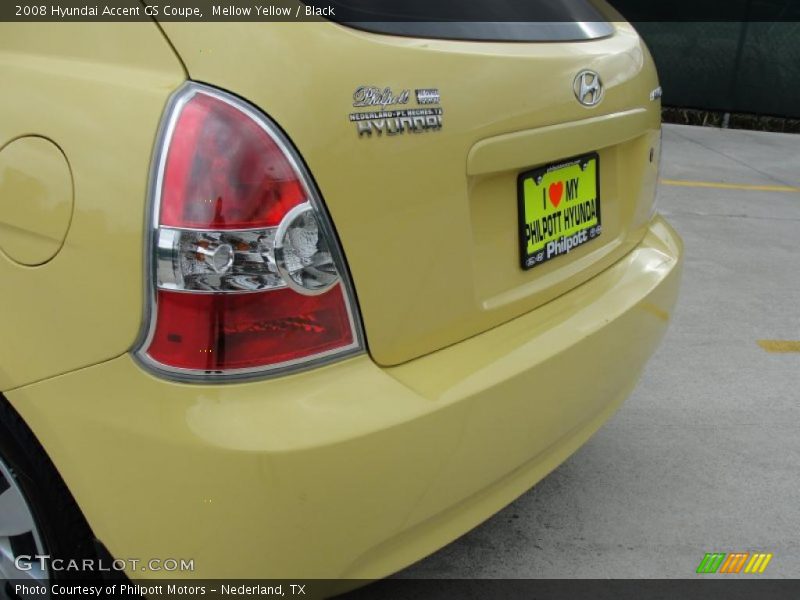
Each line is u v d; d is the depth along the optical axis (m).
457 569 2.10
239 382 1.27
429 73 1.46
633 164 2.18
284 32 1.31
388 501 1.38
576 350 1.72
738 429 2.84
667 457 2.66
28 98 1.41
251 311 1.27
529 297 1.76
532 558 2.16
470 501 1.59
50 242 1.33
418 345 1.49
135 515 1.34
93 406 1.32
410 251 1.44
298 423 1.28
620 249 2.14
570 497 2.43
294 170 1.27
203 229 1.24
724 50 9.02
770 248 4.95
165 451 1.27
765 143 8.48
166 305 1.25
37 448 1.47
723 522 2.34
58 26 1.43
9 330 1.41
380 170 1.37
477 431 1.49
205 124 1.24
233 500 1.27
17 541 1.67
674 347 3.49
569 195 1.88
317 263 1.31
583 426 1.92
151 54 1.31
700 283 4.29
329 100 1.31
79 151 1.31
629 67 2.06
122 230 1.26
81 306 1.31
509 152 1.60
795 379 3.23
